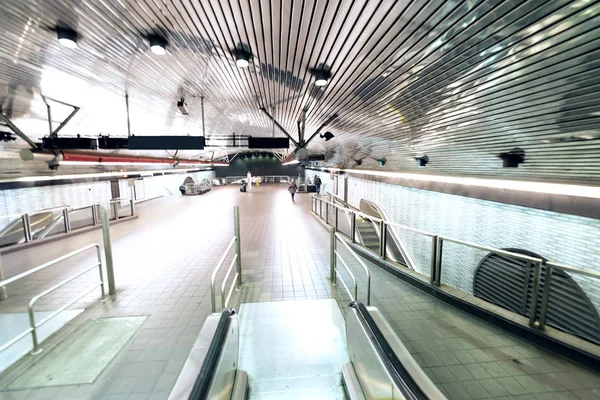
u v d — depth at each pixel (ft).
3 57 8.93
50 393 6.79
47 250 18.81
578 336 8.00
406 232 25.50
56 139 15.03
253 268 15.37
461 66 6.89
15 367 7.61
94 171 33.73
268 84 11.73
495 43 5.74
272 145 16.40
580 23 4.56
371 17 6.16
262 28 7.29
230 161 93.40
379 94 10.17
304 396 6.85
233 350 6.81
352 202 42.98
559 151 9.30
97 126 20.39
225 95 13.55
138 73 10.56
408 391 4.25
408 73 8.05
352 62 8.43
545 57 5.62
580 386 6.75
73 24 7.12
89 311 10.72
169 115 18.21
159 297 11.91
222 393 5.52
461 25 5.54
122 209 36.91
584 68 5.48
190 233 23.70
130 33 7.66
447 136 12.25
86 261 16.57
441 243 11.43
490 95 7.73
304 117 16.61
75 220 26.53
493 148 11.54
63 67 9.88
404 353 5.18
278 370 7.71
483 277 16.08
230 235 22.90
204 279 13.88
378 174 31.99
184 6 6.38
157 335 9.18
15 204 23.47
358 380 6.77
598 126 7.04
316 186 60.70
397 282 13.14
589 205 10.48
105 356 8.11
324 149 29.09
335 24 6.77
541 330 8.29
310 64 9.27
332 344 8.83
